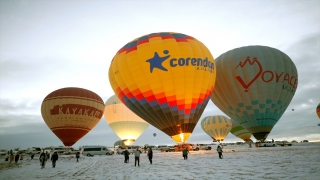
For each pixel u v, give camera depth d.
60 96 36.03
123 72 24.22
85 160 26.89
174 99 22.89
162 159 21.42
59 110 35.25
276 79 28.14
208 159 18.64
